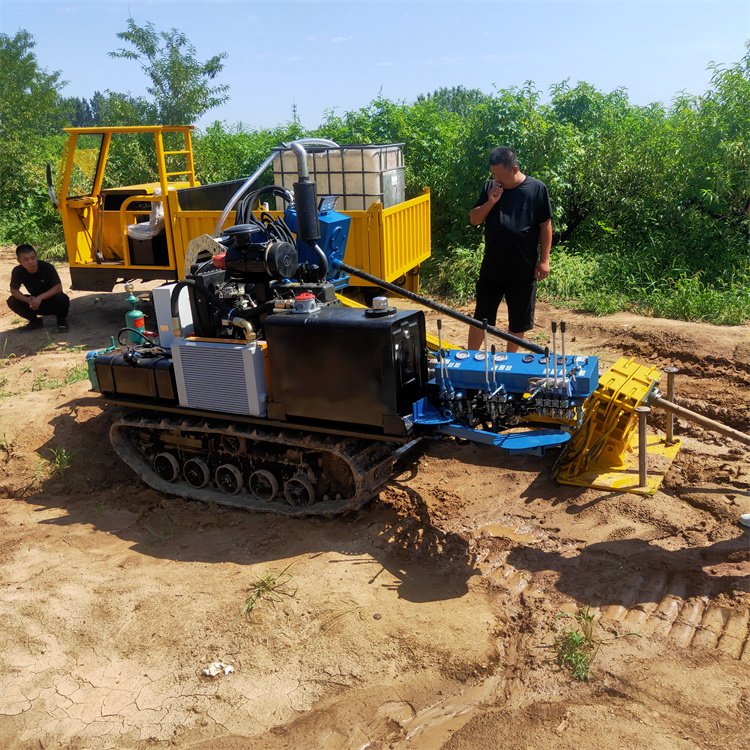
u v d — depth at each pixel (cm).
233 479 573
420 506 540
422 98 1579
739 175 1128
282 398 500
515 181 654
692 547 467
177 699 380
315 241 543
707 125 1157
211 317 532
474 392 491
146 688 390
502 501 541
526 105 1249
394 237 880
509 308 693
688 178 1180
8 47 3262
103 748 353
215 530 544
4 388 812
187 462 590
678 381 751
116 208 1020
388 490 565
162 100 2033
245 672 394
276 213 657
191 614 440
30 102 2947
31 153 2130
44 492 627
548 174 1191
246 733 357
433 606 434
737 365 774
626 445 570
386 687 378
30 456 660
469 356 509
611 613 414
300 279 549
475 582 454
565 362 470
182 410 548
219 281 528
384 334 452
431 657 393
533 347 520
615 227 1289
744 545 460
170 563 504
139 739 358
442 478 582
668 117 1430
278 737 353
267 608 439
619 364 562
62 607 457
